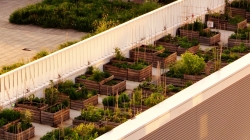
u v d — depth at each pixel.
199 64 29.53
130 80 29.89
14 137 25.06
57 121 26.36
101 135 24.00
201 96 26.14
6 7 51.75
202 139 26.66
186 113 25.62
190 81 28.59
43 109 26.50
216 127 27.30
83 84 28.80
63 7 48.75
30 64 27.70
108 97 27.28
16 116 25.80
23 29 47.03
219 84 27.00
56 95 27.12
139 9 47.75
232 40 33.28
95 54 30.33
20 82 27.42
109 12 48.31
